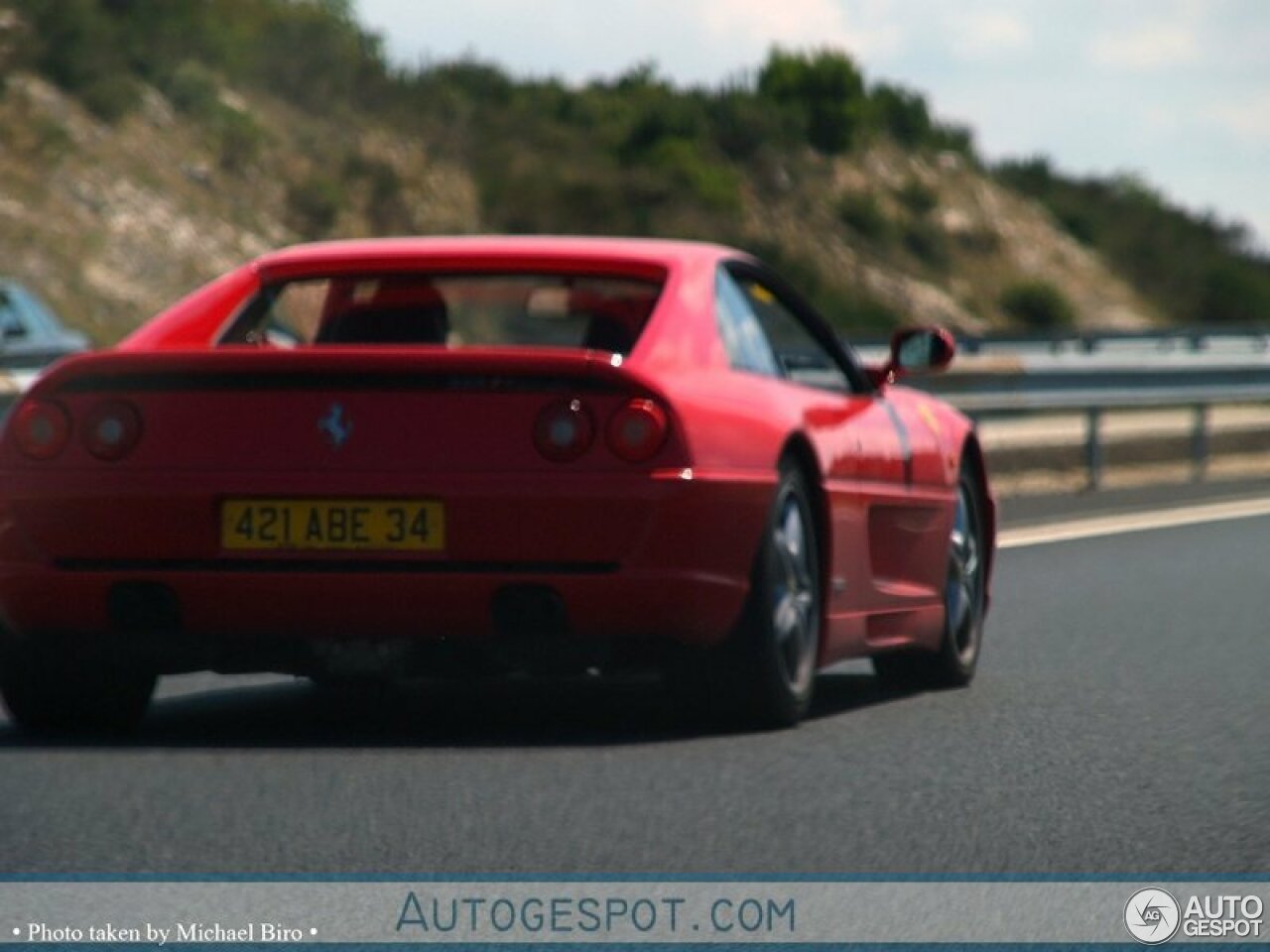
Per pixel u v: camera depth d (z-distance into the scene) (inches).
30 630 689.6
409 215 4690.0
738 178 6033.5
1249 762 665.0
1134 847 542.6
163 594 674.2
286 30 4862.2
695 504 664.4
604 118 5713.6
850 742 695.1
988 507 898.7
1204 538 1513.3
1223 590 1199.6
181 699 802.8
